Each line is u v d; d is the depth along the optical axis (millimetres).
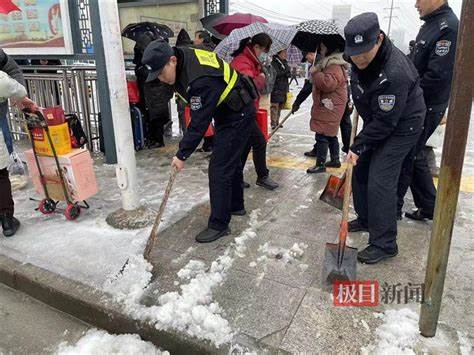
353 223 3289
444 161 1802
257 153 4082
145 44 4969
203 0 5848
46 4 5195
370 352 2008
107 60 3094
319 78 4188
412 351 1987
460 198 3881
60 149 3363
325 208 3725
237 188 3482
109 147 5055
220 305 2381
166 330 2213
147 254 2834
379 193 2689
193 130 2738
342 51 4172
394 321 2199
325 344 2072
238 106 2824
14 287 2844
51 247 3086
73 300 2531
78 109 5652
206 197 4008
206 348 2096
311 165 5016
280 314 2297
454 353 1975
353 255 2535
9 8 4914
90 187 3574
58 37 5297
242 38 4008
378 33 2326
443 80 3002
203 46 4652
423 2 3039
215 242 3117
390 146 2654
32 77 5812
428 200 3328
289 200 3914
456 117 1730
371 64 2439
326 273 2496
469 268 2703
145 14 6156
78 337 2391
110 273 2738
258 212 3648
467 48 1642
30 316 2586
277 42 5207
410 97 2570
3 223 3268
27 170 4789
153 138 5895
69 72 5570
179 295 2482
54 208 3611
